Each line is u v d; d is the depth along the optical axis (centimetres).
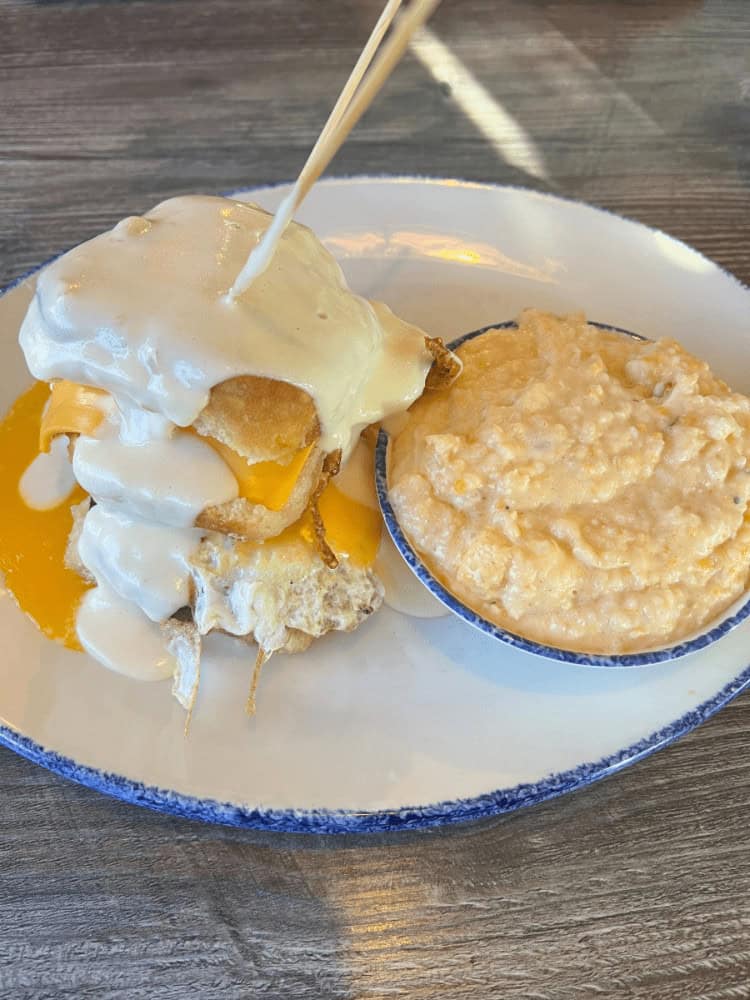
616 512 25
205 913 22
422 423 27
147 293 23
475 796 23
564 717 25
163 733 24
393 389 27
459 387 28
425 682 26
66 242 37
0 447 30
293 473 25
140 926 22
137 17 48
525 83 46
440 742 24
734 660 25
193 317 23
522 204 36
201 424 24
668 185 41
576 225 36
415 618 27
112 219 38
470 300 35
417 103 44
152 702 25
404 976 21
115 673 26
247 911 22
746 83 46
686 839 23
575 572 24
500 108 44
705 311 34
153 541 26
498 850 23
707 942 22
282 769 24
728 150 42
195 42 47
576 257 35
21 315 32
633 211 39
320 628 26
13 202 39
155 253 24
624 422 26
